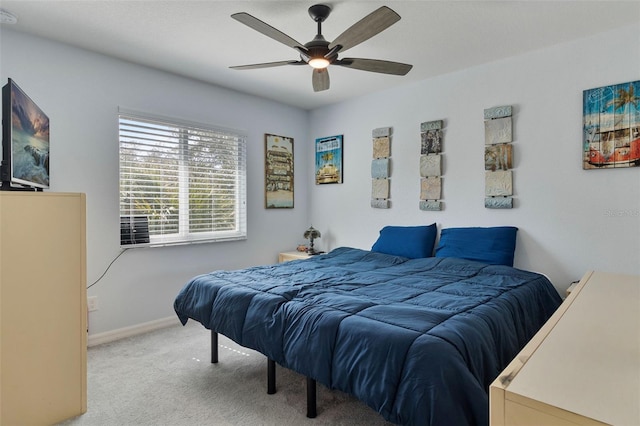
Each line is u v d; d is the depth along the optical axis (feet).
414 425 4.04
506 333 5.57
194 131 11.41
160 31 8.17
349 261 10.31
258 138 13.21
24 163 6.26
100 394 6.75
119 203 9.76
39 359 5.62
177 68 10.39
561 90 8.84
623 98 8.00
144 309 10.21
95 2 6.98
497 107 9.77
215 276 8.26
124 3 7.02
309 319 5.62
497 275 8.13
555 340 3.27
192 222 11.42
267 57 9.59
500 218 9.86
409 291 6.81
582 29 8.08
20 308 5.43
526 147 9.39
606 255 8.27
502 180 9.72
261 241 13.34
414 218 11.65
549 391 2.33
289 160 14.28
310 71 10.63
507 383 2.46
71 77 8.91
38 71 8.41
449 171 10.81
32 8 7.19
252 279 7.92
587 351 3.01
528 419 2.26
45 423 5.68
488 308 5.72
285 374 7.55
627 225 8.02
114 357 8.41
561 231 8.88
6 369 5.30
